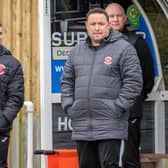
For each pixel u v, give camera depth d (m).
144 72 17.75
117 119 14.77
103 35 14.96
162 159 19.08
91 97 14.82
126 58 14.87
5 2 18.39
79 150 15.17
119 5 18.09
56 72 18.69
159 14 19.52
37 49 18.44
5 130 15.71
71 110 15.09
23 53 18.39
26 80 18.36
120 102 14.72
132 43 17.72
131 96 14.77
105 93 14.80
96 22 14.92
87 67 15.00
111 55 14.92
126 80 14.83
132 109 17.33
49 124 18.45
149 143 19.69
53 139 18.78
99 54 14.99
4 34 18.38
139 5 19.38
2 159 15.84
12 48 18.41
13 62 15.77
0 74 15.66
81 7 18.97
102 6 19.14
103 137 14.70
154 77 19.17
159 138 19.70
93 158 15.11
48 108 18.48
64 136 18.83
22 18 18.39
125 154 17.30
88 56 15.08
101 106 14.76
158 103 19.64
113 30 15.15
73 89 15.50
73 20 18.91
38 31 18.42
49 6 18.52
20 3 18.38
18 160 17.66
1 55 15.79
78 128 14.97
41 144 18.41
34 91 18.42
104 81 14.84
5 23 18.39
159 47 19.56
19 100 15.73
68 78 15.48
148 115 19.66
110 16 17.55
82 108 14.89
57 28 18.75
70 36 18.88
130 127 17.42
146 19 19.44
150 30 19.47
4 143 15.79
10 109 15.62
